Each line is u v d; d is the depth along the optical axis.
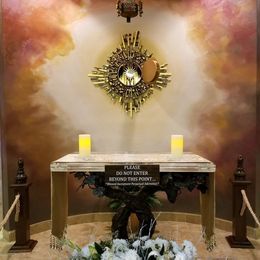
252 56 3.13
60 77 3.43
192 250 1.49
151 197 3.18
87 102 3.54
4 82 3.12
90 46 3.52
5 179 3.17
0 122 3.21
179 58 3.51
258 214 3.12
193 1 3.43
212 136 3.41
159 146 3.58
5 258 2.69
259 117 3.11
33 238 3.17
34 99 3.30
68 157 2.83
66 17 3.43
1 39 3.12
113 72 3.54
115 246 1.47
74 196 3.58
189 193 3.57
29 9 3.22
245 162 3.22
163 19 3.53
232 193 3.17
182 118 3.53
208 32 3.37
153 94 3.56
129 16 2.89
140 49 3.54
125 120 3.58
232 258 2.64
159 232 3.24
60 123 3.45
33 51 3.27
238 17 3.19
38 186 3.36
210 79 3.39
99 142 3.57
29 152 3.29
